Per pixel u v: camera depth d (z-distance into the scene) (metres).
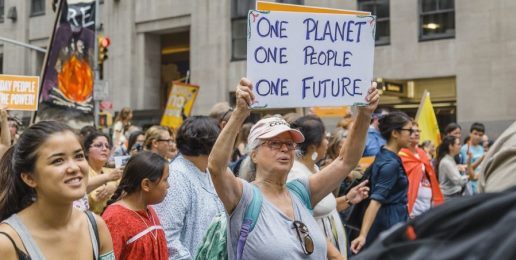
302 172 6.41
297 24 5.42
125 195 5.81
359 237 7.98
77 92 14.92
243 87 4.71
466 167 15.05
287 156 4.95
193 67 39.34
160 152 9.30
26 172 3.96
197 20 39.28
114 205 5.74
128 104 41.97
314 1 35.28
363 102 5.50
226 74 38.12
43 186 3.90
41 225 3.94
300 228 4.77
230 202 4.67
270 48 5.36
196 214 6.21
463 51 30.59
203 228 6.18
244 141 10.62
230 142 4.63
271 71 5.36
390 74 32.69
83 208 7.17
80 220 4.17
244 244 4.63
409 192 9.16
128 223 5.55
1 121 8.20
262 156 4.97
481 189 3.25
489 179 3.13
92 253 4.13
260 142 4.99
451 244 1.53
